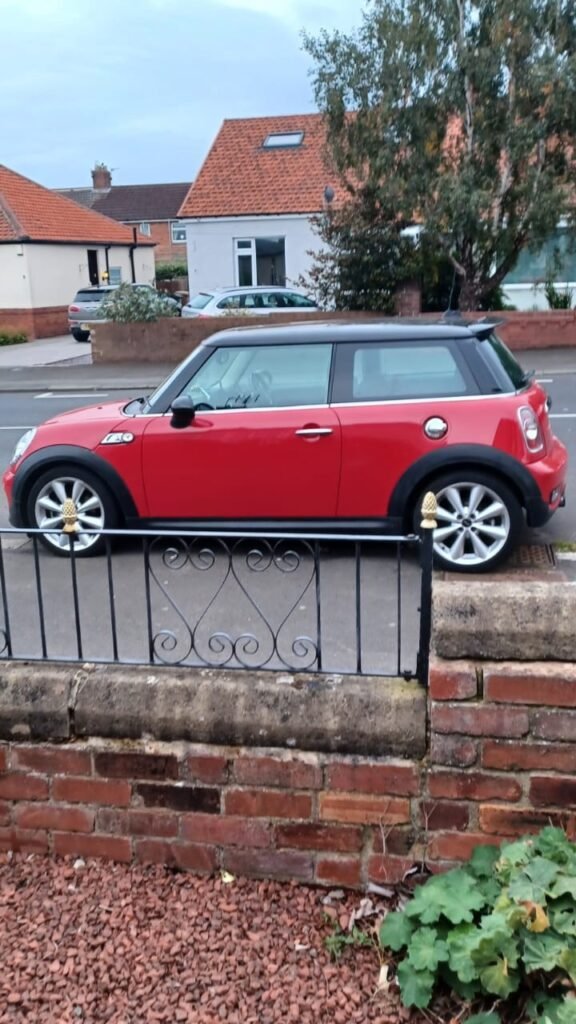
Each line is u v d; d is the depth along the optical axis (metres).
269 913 2.77
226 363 6.09
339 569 6.00
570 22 16.30
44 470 6.36
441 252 17.97
